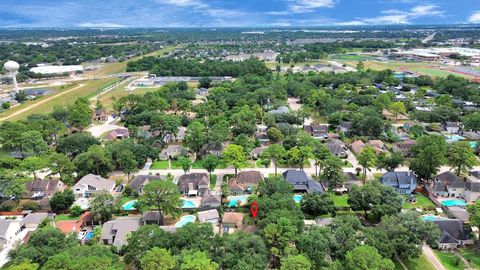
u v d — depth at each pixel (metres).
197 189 113.44
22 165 117.06
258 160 141.25
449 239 84.06
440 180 112.69
